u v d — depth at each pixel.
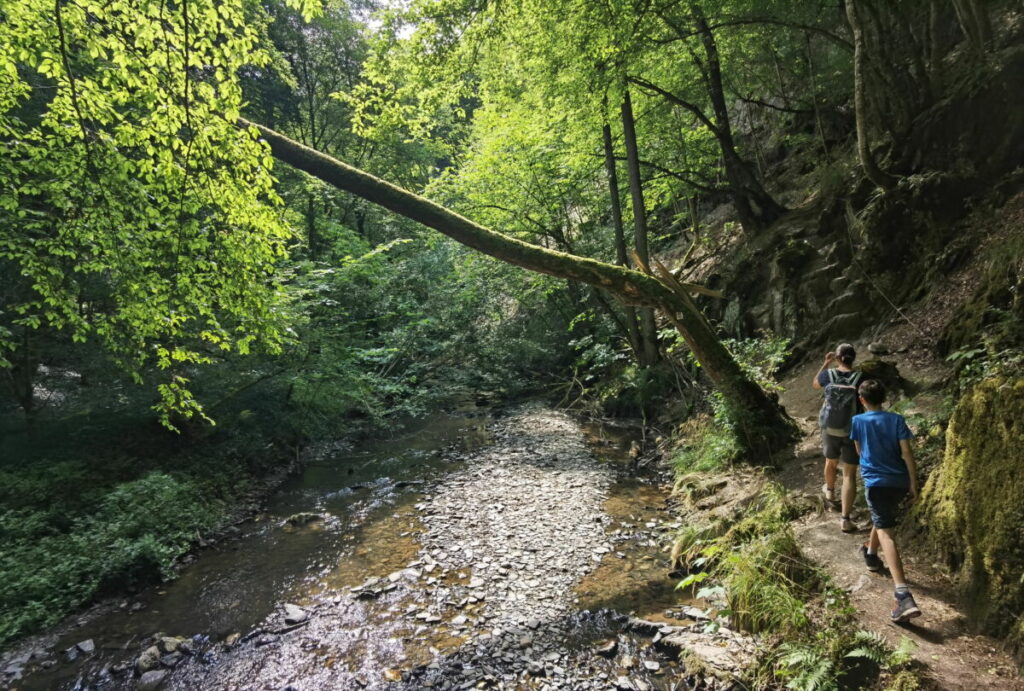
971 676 3.15
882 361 7.41
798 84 15.04
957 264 8.20
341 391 11.89
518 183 13.48
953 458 4.15
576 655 4.50
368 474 10.07
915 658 3.32
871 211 9.74
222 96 4.62
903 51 10.70
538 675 4.29
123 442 8.77
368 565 6.42
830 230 11.21
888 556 3.77
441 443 11.95
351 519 7.93
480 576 5.95
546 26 8.94
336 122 19.34
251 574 6.40
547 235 14.23
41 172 5.13
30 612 5.42
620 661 4.39
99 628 5.39
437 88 8.67
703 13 10.77
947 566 4.09
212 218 5.57
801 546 4.96
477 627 5.01
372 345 15.80
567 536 6.81
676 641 4.43
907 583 4.11
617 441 11.15
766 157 16.84
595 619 5.00
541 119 12.82
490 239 6.56
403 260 18.20
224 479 9.06
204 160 4.91
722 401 8.16
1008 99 8.46
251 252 5.63
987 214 8.20
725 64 13.85
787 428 7.66
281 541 7.33
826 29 12.60
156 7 4.14
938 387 6.66
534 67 10.28
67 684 4.55
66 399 8.63
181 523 7.39
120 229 5.19
